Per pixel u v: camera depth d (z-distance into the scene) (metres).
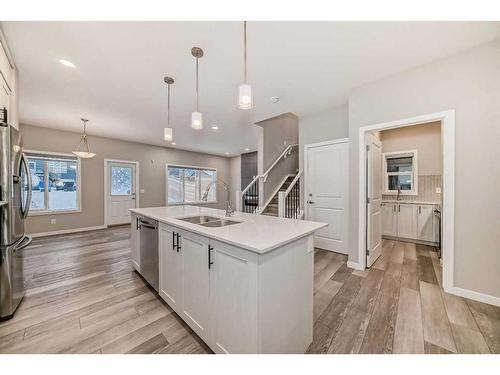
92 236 4.81
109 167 5.97
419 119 2.41
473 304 2.04
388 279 2.61
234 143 6.79
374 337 1.61
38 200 4.88
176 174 7.79
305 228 1.64
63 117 4.18
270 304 1.22
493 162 2.03
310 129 4.02
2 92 1.96
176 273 1.87
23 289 2.15
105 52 2.16
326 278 2.65
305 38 1.97
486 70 2.04
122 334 1.66
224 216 2.37
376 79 2.72
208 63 2.36
